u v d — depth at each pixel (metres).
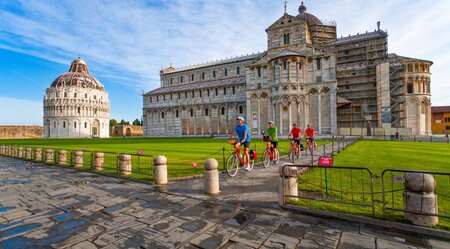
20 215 8.01
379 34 71.94
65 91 136.88
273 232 6.38
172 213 7.91
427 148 26.33
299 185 10.61
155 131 97.38
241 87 77.81
